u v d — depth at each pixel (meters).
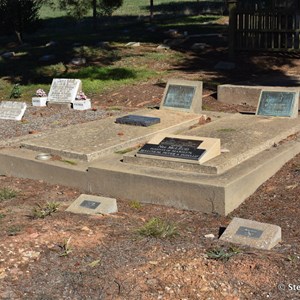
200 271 3.37
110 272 3.38
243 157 5.09
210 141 5.03
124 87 9.59
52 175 5.40
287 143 5.62
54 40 15.46
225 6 20.66
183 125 6.52
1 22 15.81
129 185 4.88
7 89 10.24
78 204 4.58
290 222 4.21
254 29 11.15
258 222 3.92
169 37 13.99
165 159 4.96
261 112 6.64
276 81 9.19
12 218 4.28
